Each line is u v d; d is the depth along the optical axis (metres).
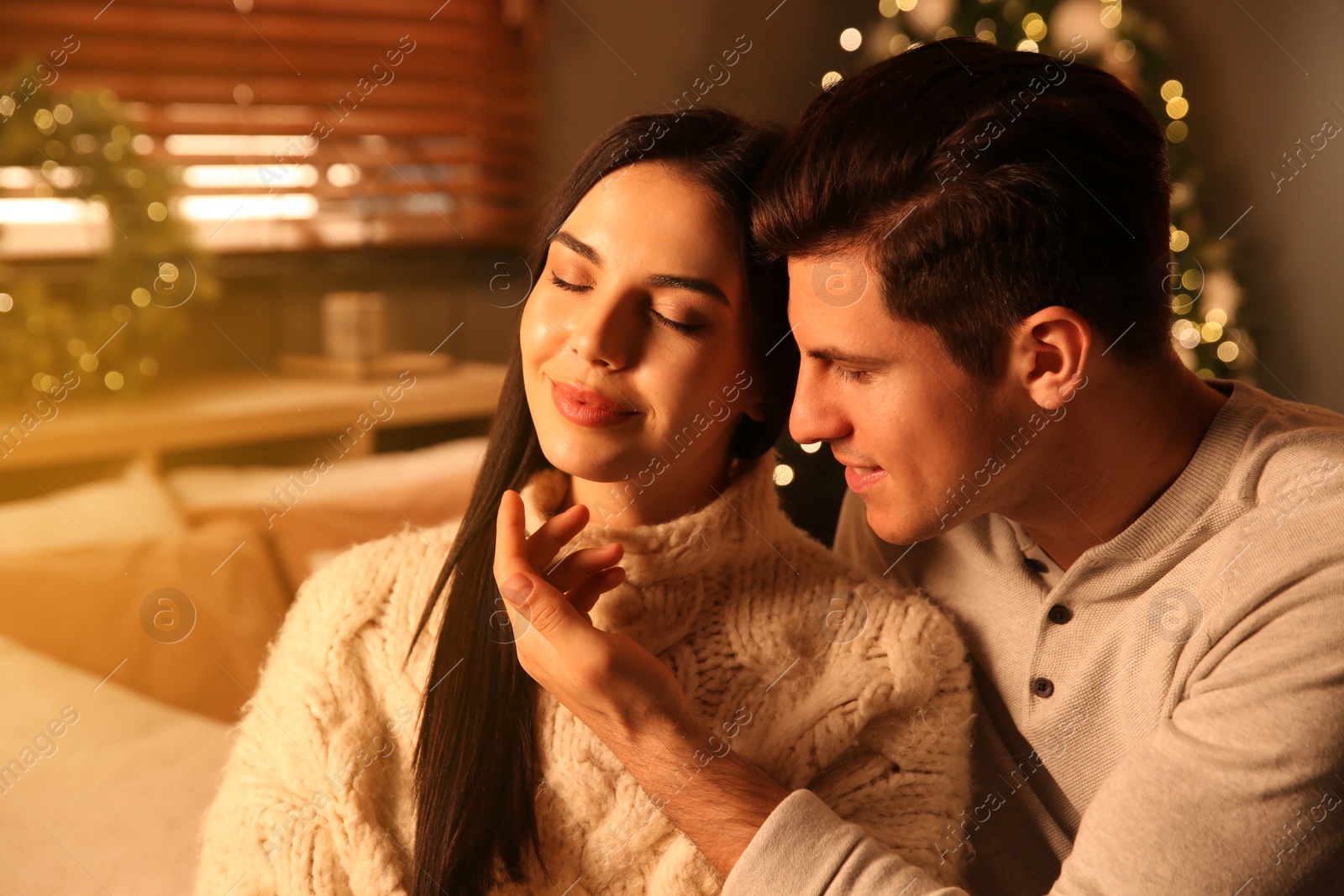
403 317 2.83
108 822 1.17
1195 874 0.64
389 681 0.80
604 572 0.73
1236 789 0.65
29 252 2.23
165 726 1.42
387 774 0.79
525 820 0.76
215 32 2.47
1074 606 0.81
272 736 0.79
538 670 0.72
